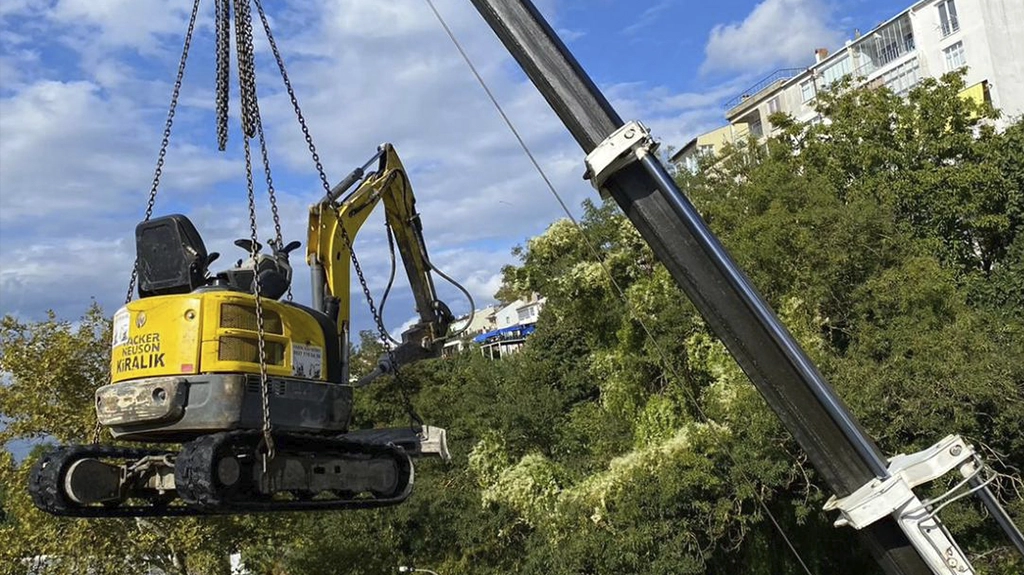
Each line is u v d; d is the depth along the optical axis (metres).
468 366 40.03
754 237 21.48
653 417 22.11
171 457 7.96
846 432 4.80
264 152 7.89
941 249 29.09
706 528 20.44
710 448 19.97
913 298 20.33
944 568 4.61
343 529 28.80
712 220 23.88
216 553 22.17
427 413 37.03
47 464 7.73
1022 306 28.94
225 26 8.11
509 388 32.25
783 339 4.88
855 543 23.14
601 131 5.29
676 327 21.86
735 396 19.66
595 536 20.66
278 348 7.76
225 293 7.52
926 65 49.75
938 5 48.88
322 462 8.11
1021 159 30.52
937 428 19.05
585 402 30.36
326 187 9.92
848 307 21.50
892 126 31.75
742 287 4.93
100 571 20.39
